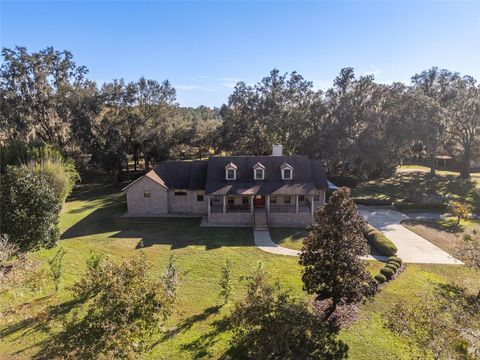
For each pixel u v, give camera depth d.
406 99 41.72
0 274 12.55
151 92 48.66
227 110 51.25
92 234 26.81
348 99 42.78
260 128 49.72
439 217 32.62
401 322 10.77
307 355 11.54
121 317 9.00
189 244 24.53
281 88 48.47
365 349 12.01
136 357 9.84
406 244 25.14
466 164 50.53
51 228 19.30
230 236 26.62
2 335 11.80
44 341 11.26
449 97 51.06
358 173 44.28
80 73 44.44
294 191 29.86
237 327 11.71
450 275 19.88
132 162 65.44
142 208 32.31
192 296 16.22
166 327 13.05
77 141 44.56
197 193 32.38
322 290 13.48
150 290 9.88
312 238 13.62
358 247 13.18
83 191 44.41
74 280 16.67
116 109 48.09
